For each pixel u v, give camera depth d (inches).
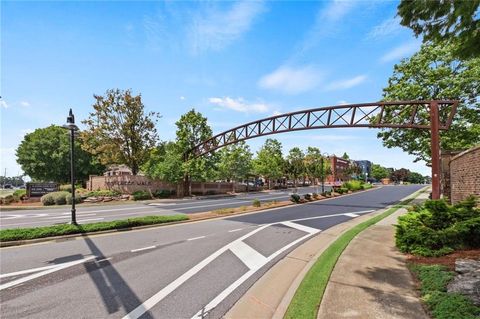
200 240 438.6
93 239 446.0
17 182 5344.5
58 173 2165.4
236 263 319.3
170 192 1488.7
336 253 327.0
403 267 272.7
